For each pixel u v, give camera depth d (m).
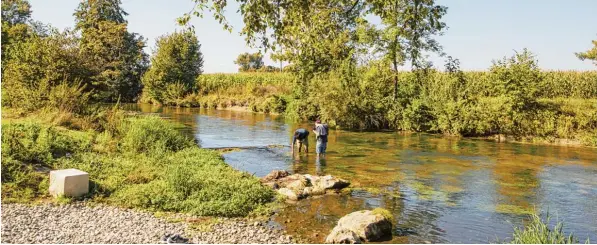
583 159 16.94
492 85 26.09
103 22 50.88
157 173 10.90
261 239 7.11
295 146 18.83
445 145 20.62
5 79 19.30
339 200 9.98
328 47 13.29
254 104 41.44
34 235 6.47
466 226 8.30
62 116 15.78
